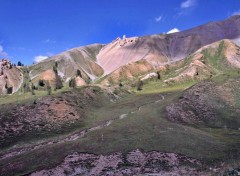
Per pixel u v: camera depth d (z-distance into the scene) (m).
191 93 128.00
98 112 134.38
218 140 81.75
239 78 145.38
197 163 64.19
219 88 135.12
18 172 64.38
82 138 80.19
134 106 135.88
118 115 117.81
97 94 163.00
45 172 61.12
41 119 110.75
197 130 91.56
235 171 51.06
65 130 105.94
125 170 61.53
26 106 119.25
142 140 75.31
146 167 63.00
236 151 70.94
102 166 63.50
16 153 83.62
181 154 68.06
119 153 68.50
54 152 71.56
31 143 92.69
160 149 70.38
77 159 66.25
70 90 153.00
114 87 188.75
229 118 111.81
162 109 111.94
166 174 59.12
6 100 182.88
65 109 122.88
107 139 76.75
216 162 64.00
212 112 115.56
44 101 125.69
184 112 111.69
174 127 87.88
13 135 97.19
